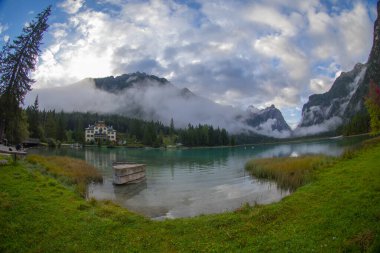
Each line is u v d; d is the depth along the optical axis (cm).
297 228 1662
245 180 4903
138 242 1673
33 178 2755
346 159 3941
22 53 4666
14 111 4797
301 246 1422
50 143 14225
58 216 1938
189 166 7750
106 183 4691
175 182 4981
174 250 1567
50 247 1544
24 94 4803
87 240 1659
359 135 16562
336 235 1470
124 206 3192
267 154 12562
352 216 1656
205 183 4822
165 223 1983
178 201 3472
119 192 4019
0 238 1577
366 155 3859
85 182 4109
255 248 1482
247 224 1855
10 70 4647
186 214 2850
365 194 1994
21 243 1559
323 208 1914
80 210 2128
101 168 6825
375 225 1463
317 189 2466
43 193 2362
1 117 4725
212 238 1695
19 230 1684
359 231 1452
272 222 1855
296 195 2419
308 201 2172
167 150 17675
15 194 2202
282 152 13650
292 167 4553
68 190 2686
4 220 1759
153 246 1627
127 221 1997
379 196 1892
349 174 2798
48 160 4753
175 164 8381
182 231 1831
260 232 1711
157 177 5644
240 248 1519
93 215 2036
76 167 4809
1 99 4584
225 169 6819
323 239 1460
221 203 3306
